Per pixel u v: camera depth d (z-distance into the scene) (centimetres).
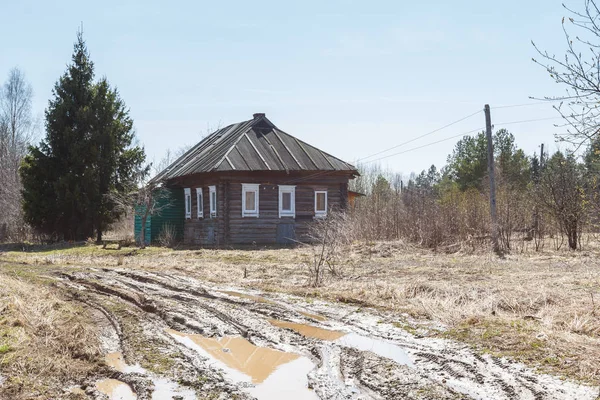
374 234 2528
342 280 1479
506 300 1070
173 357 789
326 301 1189
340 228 2408
